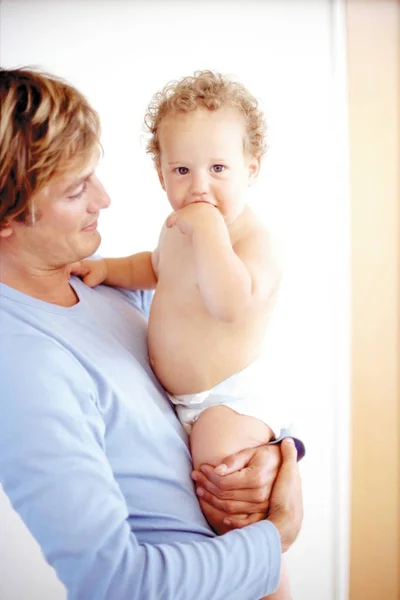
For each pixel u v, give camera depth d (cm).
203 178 86
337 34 121
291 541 84
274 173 122
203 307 88
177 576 71
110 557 68
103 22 119
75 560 68
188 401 90
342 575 121
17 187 74
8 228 78
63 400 71
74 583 69
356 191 122
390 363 123
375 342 123
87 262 98
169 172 89
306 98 121
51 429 69
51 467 68
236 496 84
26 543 109
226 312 81
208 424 87
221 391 89
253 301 85
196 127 85
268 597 90
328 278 123
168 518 81
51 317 81
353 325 123
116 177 120
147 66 120
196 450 87
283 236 122
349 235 122
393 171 122
